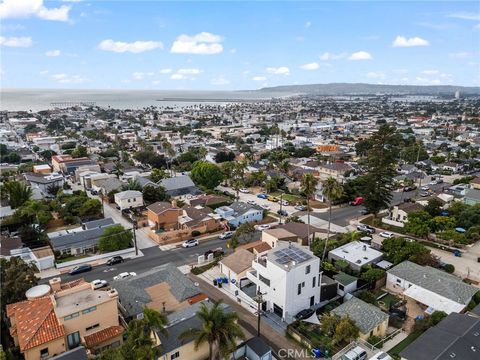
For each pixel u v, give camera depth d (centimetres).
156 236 7344
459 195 9838
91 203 8488
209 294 5366
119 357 3084
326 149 17850
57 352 3728
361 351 3862
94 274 6056
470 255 6619
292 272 4572
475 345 3722
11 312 4197
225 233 7569
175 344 3719
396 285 5406
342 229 8025
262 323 4631
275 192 11138
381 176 8181
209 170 11231
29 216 7694
